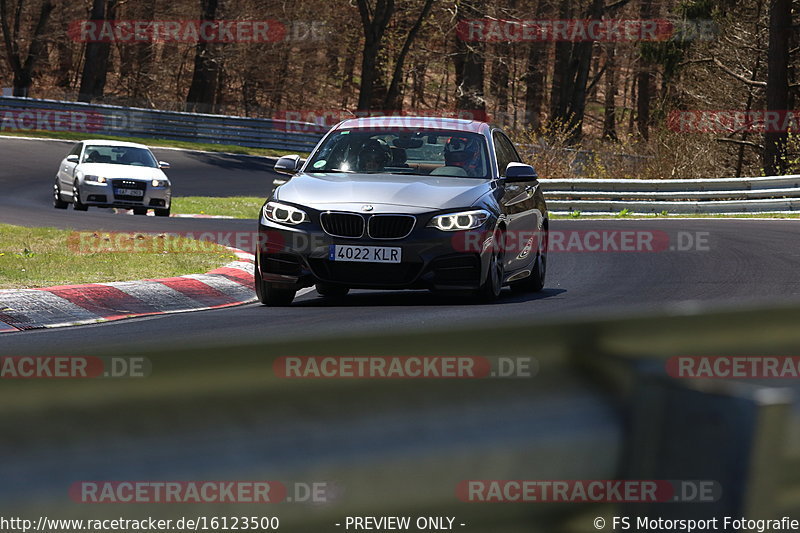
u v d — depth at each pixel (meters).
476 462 4.24
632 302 29.67
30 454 3.44
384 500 4.11
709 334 4.79
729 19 130.75
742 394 4.23
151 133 157.75
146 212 75.31
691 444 4.36
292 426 3.90
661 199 81.38
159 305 29.36
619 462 4.55
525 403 4.41
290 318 26.50
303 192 29.62
